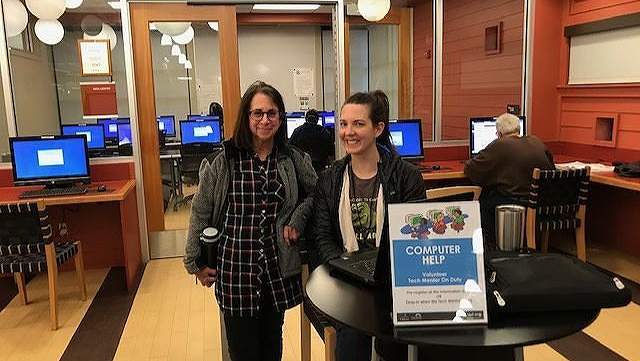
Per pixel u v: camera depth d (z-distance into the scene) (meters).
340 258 1.50
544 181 3.56
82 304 3.56
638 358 2.64
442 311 1.13
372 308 1.20
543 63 4.86
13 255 3.15
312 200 1.99
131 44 4.32
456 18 5.95
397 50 6.15
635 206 4.21
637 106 4.07
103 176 4.31
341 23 4.70
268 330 2.03
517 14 4.96
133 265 4.05
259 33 9.37
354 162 1.83
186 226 4.88
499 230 1.48
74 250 3.50
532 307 1.14
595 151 4.54
